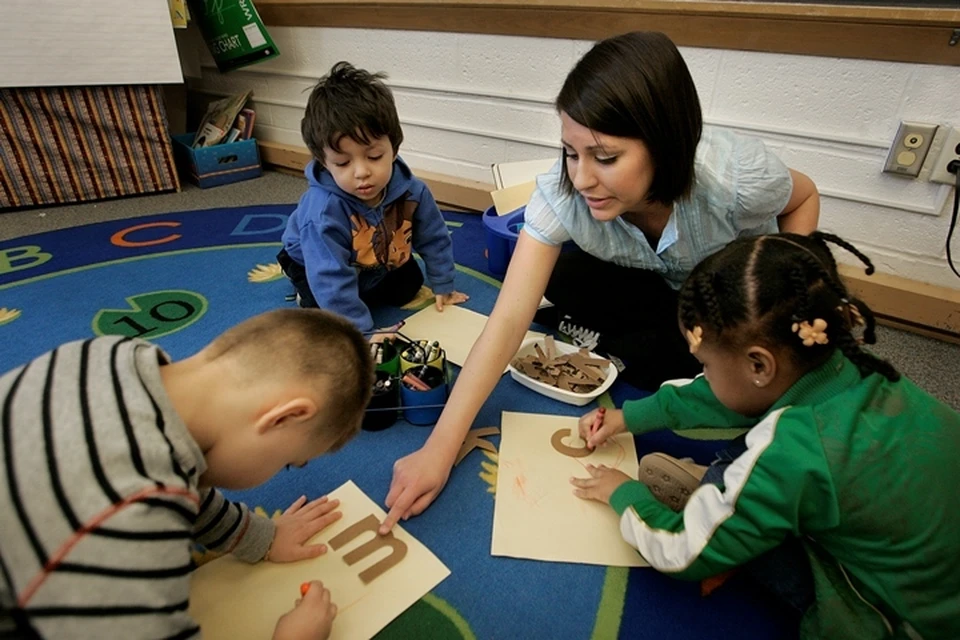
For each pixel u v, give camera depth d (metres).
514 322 0.94
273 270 1.55
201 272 1.53
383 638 0.67
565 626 0.69
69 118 1.94
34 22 1.76
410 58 1.92
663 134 0.78
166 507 0.47
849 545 0.59
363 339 0.64
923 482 0.56
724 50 1.37
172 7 2.03
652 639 0.69
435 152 2.04
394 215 1.27
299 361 0.56
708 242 1.02
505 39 1.71
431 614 0.70
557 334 1.28
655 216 1.00
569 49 1.61
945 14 1.11
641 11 1.44
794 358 0.61
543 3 1.57
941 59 1.15
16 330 1.25
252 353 0.56
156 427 0.49
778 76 1.33
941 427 0.60
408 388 0.98
